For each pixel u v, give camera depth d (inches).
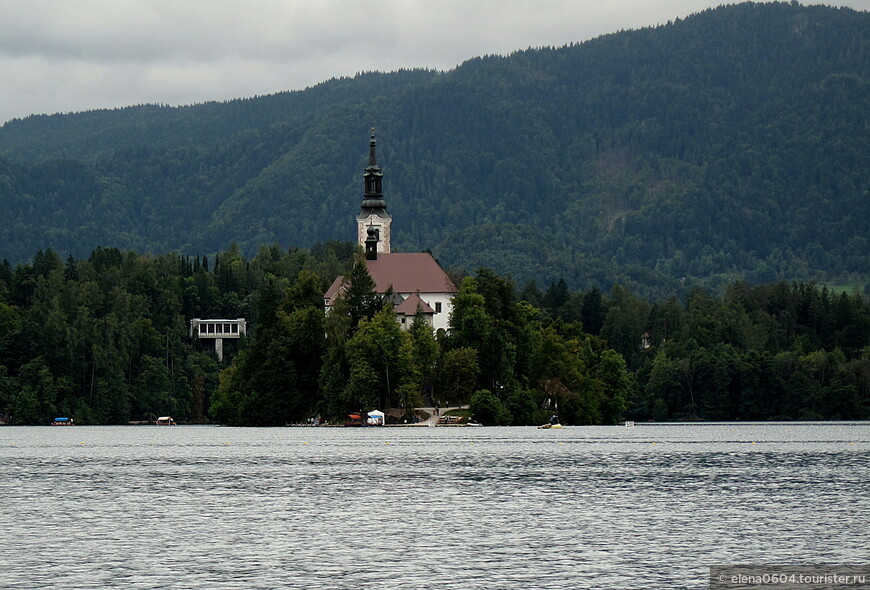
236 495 7869.1
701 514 6855.3
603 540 6013.8
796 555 5629.9
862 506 7175.2
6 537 6141.7
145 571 5300.2
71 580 5118.1
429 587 4990.2
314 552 5728.3
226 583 5073.8
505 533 6225.4
